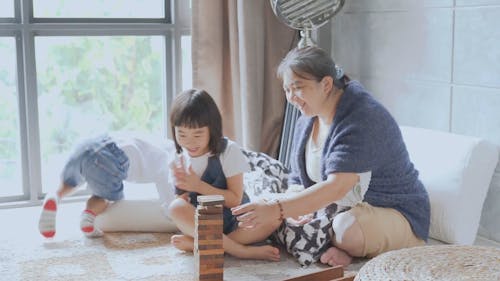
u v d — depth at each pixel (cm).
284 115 312
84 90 304
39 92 296
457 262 151
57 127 302
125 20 304
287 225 221
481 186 232
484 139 232
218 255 187
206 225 186
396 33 274
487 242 241
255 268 212
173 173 221
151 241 239
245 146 302
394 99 279
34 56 288
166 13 310
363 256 218
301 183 238
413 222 219
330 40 315
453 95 249
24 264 216
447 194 231
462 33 242
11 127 294
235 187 224
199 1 293
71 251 228
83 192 300
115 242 237
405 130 256
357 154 202
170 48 311
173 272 209
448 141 238
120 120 313
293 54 208
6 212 280
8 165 297
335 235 216
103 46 303
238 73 302
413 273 145
